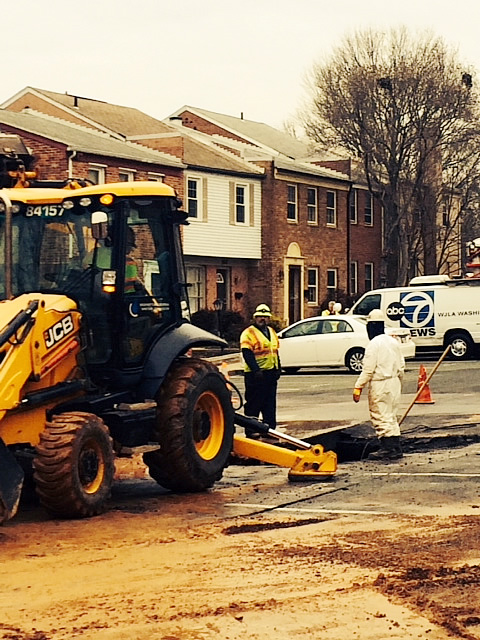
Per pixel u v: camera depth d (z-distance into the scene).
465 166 51.62
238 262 48.25
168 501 12.09
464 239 58.84
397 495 12.20
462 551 9.22
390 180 50.34
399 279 52.59
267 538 9.95
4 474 10.34
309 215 51.66
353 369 32.22
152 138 44.19
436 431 17.53
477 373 30.19
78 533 10.26
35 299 11.17
